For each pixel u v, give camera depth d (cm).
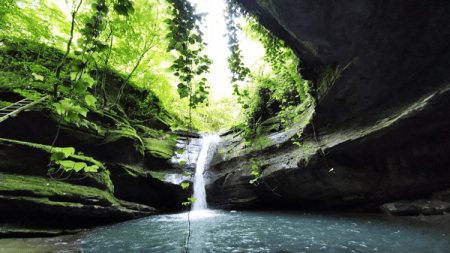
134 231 509
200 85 250
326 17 415
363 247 348
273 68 761
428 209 539
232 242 396
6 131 672
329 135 679
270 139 920
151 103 1297
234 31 330
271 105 1116
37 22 781
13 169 538
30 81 692
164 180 905
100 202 609
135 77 1166
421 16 394
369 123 587
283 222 584
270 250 346
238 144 1055
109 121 932
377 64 484
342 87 568
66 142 759
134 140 922
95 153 826
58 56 947
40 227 478
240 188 898
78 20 790
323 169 679
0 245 369
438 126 509
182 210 904
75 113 134
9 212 458
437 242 351
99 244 400
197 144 1256
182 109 1619
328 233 443
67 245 393
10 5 698
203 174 1030
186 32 249
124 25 825
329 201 778
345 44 471
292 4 393
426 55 447
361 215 643
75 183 617
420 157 577
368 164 645
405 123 513
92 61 143
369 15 403
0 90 714
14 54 855
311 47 528
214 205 956
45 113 720
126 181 854
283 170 758
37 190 512
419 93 498
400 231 431
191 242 404
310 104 813
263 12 474
